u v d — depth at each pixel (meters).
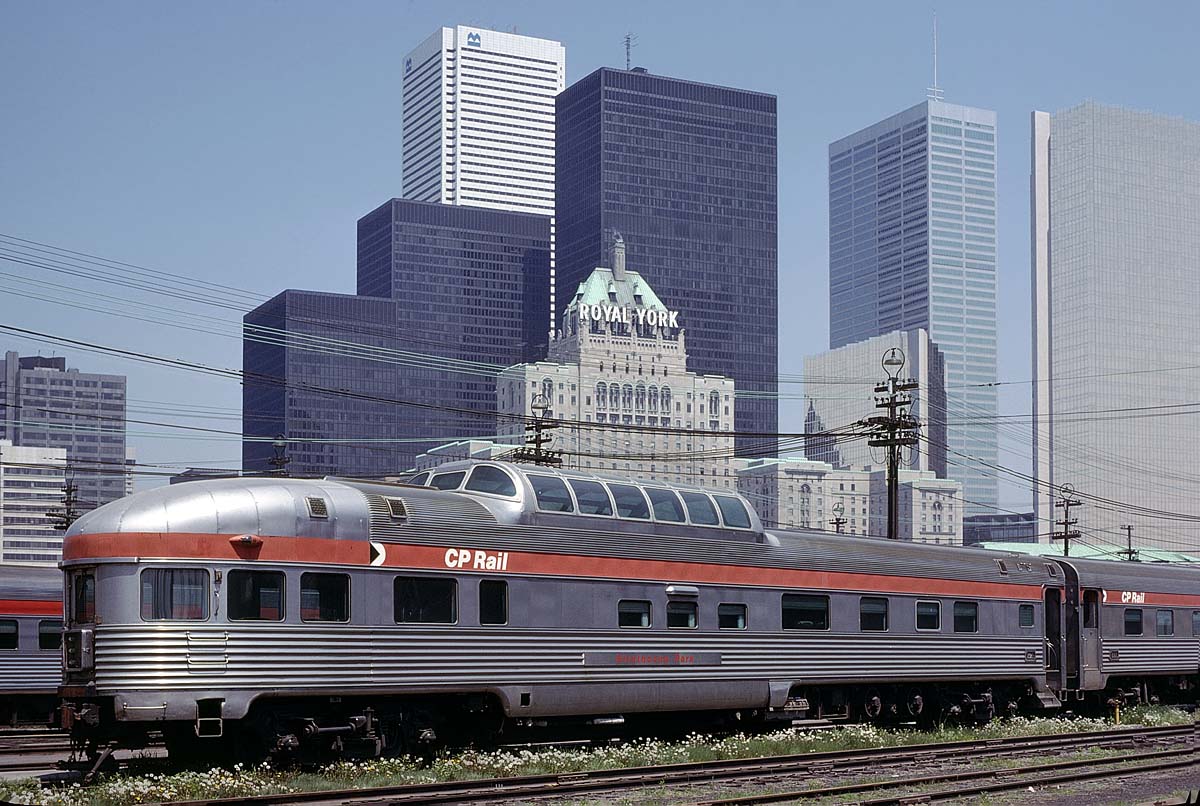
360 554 24.39
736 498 31.59
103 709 22.67
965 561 36.34
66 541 23.34
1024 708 39.25
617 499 28.97
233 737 23.83
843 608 32.91
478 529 26.20
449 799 20.73
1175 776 25.80
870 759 26.73
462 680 25.53
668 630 29.19
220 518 23.06
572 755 25.81
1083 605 39.81
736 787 23.14
